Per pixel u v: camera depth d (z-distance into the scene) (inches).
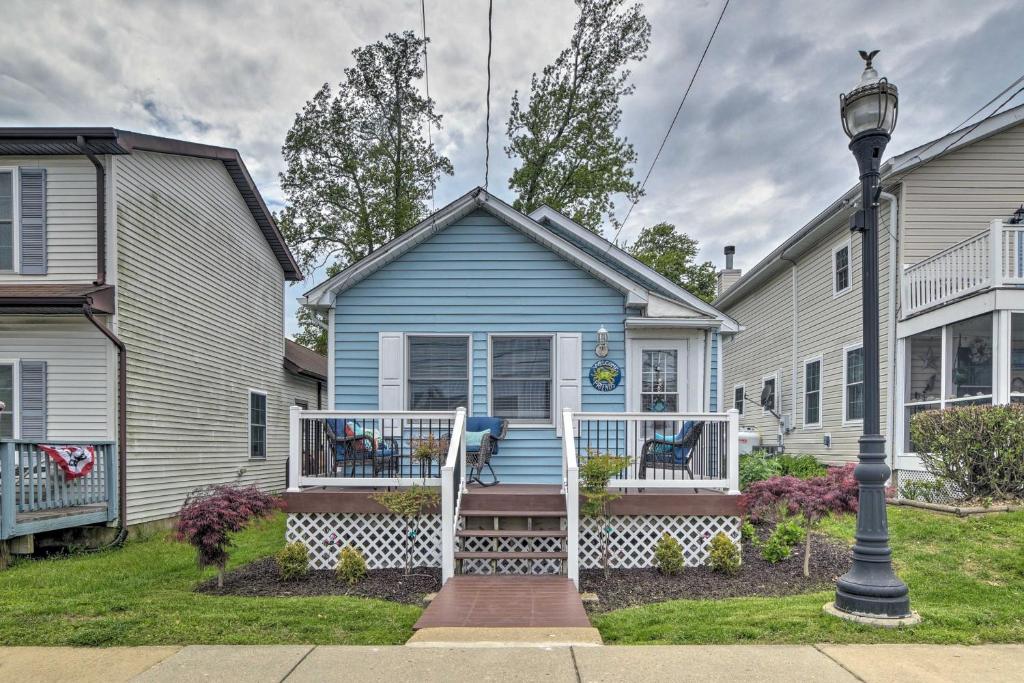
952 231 404.5
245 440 494.6
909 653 147.2
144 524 341.1
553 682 130.6
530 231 330.3
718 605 192.4
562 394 328.2
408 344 335.6
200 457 416.5
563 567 233.3
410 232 328.5
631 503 257.6
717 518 263.9
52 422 319.0
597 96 725.9
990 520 260.8
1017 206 403.9
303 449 271.6
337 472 276.2
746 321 716.7
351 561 235.9
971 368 377.4
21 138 304.8
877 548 172.6
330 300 330.6
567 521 233.1
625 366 331.3
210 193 437.4
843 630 161.8
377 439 300.7
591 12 673.6
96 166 322.7
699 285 1087.6
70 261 323.6
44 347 322.3
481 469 300.0
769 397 614.9
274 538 324.5
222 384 454.0
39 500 277.0
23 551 268.1
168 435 372.8
